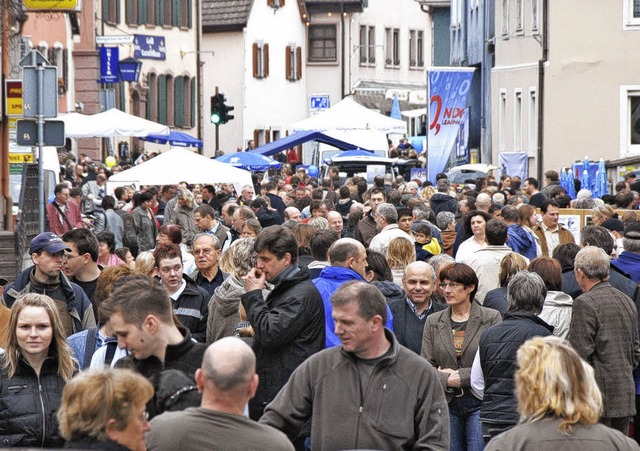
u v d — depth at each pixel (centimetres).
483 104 8994
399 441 1249
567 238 3102
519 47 7650
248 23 12244
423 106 14412
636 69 7000
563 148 7100
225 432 1069
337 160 7450
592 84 7050
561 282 1866
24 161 3644
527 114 7494
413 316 1816
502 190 4759
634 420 1983
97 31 8881
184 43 10931
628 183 4566
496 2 8100
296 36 13175
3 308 1756
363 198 4234
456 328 1711
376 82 14138
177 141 7944
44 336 1374
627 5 6994
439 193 4181
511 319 1571
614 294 1791
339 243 1733
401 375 1261
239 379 1072
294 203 4216
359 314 1250
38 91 2945
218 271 2098
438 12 13638
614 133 7044
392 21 14400
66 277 1833
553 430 1088
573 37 7056
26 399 1372
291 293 1550
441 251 2783
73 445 1011
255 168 6975
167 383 1160
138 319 1218
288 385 1286
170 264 1820
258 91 12506
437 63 13688
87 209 5050
